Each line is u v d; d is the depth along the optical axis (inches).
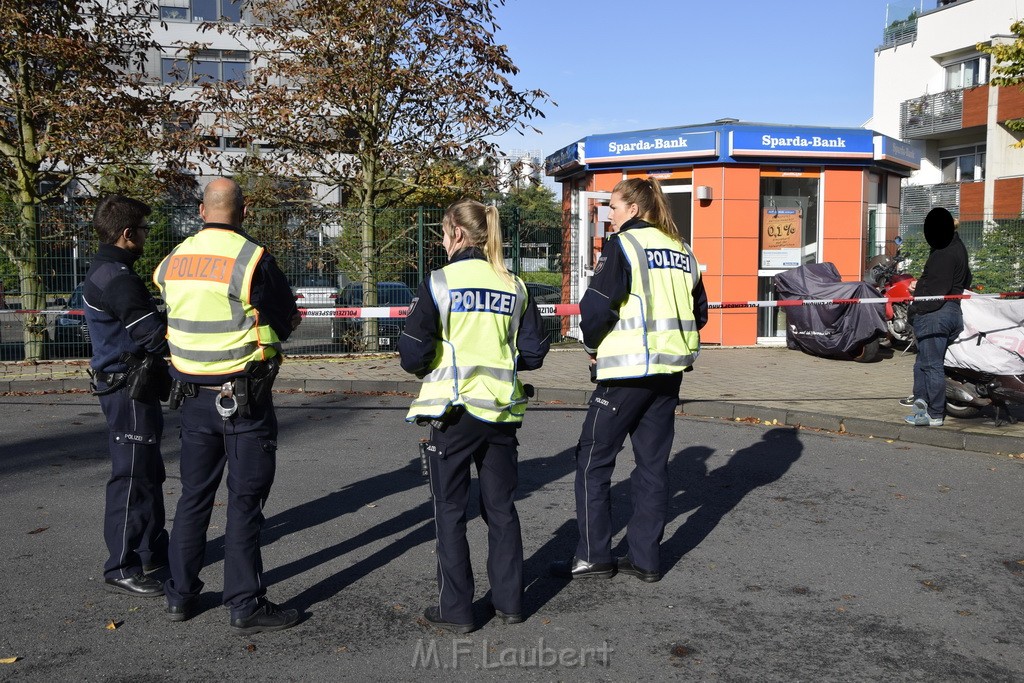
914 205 1286.9
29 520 210.7
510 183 546.3
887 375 422.6
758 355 496.4
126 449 166.6
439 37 491.5
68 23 524.7
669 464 263.3
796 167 544.1
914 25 1358.3
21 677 133.5
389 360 490.6
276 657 140.9
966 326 295.9
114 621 154.2
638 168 556.1
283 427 323.0
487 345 150.1
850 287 466.3
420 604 162.7
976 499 225.1
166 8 1279.5
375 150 525.3
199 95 526.9
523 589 162.9
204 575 177.2
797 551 188.5
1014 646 143.8
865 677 133.2
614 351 167.6
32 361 482.6
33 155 526.3
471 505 223.9
